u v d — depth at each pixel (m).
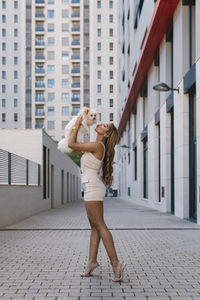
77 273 4.16
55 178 21.34
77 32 69.25
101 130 3.95
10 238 6.97
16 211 10.59
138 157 23.03
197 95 8.98
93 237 4.06
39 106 68.69
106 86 68.88
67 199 30.03
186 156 10.58
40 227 8.95
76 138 3.87
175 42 11.75
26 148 16.47
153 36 14.25
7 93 70.38
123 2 35.19
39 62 69.19
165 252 5.40
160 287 3.58
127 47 30.62
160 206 14.70
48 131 68.31
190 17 10.82
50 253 5.38
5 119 70.19
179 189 11.09
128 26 30.23
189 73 9.84
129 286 3.62
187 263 4.65
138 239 6.71
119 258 4.98
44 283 3.74
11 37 71.00
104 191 3.91
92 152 3.87
